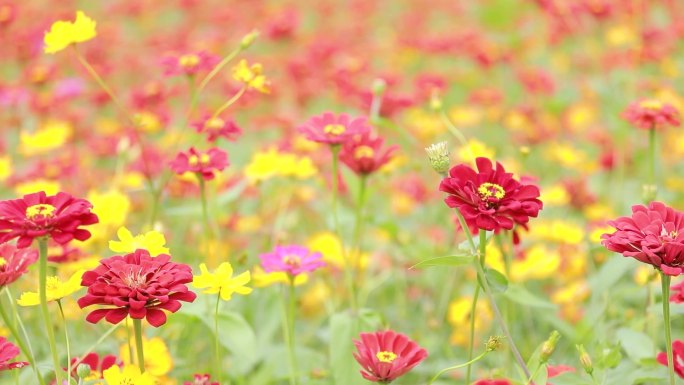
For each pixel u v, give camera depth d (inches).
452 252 86.4
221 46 127.6
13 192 96.1
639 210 66.7
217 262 81.0
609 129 107.6
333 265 83.4
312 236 91.0
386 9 190.1
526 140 102.7
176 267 65.9
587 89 116.8
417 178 94.7
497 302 82.3
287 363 77.6
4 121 105.5
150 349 72.3
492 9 163.9
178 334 77.7
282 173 83.7
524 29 153.9
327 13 166.4
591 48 130.0
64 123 101.4
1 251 66.5
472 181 67.3
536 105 116.5
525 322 84.8
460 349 82.4
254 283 75.9
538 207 66.5
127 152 90.8
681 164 102.8
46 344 77.0
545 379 67.9
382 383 67.4
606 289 78.2
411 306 87.7
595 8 122.3
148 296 64.7
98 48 123.3
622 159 96.7
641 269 80.0
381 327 75.7
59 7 161.6
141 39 161.0
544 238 84.4
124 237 69.8
